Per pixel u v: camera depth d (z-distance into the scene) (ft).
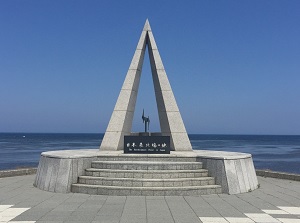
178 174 40.93
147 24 60.08
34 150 205.36
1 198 36.24
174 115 55.57
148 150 47.26
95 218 27.99
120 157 44.91
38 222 26.81
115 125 55.21
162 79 57.16
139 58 58.65
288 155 187.62
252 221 27.48
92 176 41.22
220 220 27.68
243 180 41.50
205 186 39.50
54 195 37.88
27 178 52.75
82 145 254.27
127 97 56.85
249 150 230.89
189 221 27.30
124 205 32.78
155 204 33.32
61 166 40.16
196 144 305.12
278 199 36.65
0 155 166.71
